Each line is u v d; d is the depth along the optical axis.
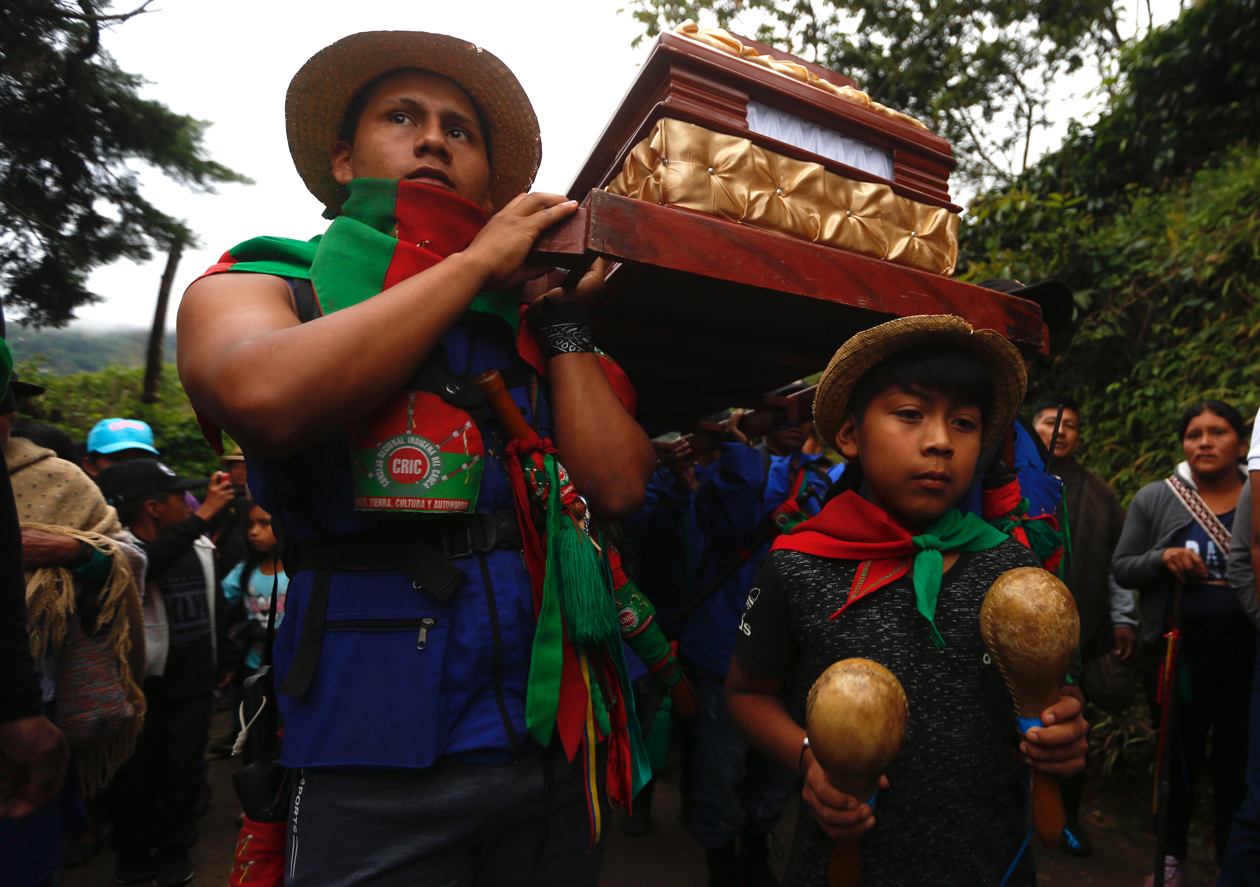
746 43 1.46
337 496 0.96
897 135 1.45
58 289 9.83
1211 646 2.40
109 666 1.77
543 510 1.04
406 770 0.92
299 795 0.96
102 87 8.87
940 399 1.11
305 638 0.94
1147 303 4.52
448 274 0.90
